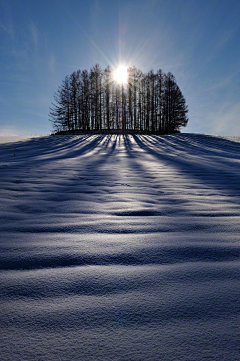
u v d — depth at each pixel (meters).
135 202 2.77
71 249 1.40
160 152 12.78
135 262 1.24
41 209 2.40
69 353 0.65
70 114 31.64
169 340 0.70
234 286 1.00
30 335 0.72
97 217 2.14
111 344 0.68
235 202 2.83
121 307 0.85
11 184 3.79
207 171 6.01
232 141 20.41
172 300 0.89
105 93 32.12
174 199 2.98
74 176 4.85
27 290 0.96
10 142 18.28
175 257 1.30
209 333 0.73
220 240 1.58
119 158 9.47
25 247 1.42
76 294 0.94
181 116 32.94
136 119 33.28
